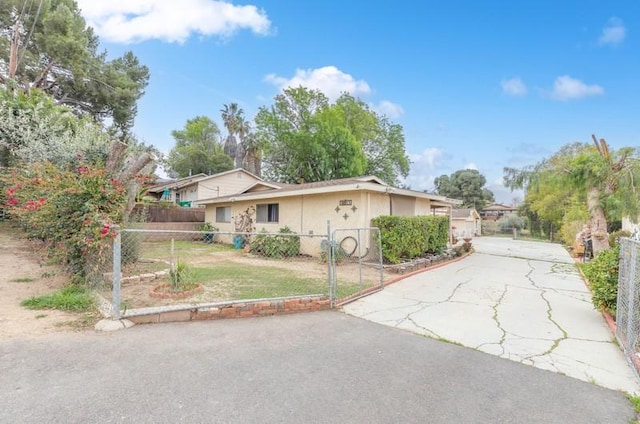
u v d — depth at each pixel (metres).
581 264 9.94
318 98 30.55
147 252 11.12
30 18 16.52
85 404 2.23
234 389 2.55
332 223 10.89
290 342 3.64
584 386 2.87
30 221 6.50
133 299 4.98
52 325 3.67
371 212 10.35
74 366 2.76
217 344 3.45
